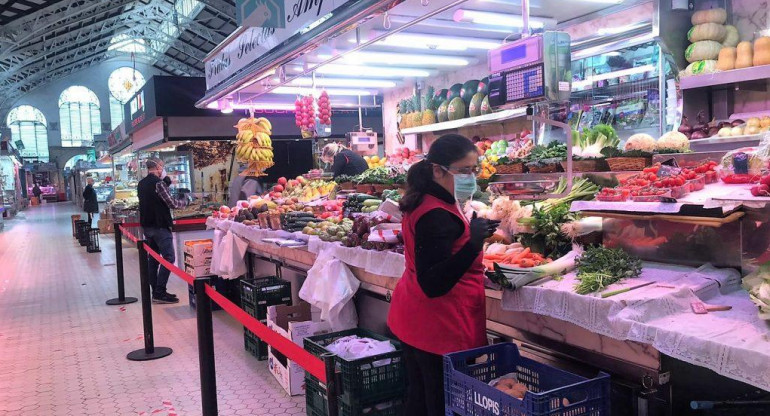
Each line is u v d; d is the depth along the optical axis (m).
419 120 7.04
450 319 2.42
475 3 5.00
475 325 2.48
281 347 2.42
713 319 2.09
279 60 5.37
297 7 4.93
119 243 7.27
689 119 5.01
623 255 2.60
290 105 8.82
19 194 32.50
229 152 11.03
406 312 2.52
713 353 1.86
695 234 2.62
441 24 5.35
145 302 5.06
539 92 3.90
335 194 6.20
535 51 3.90
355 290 3.89
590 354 2.38
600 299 2.23
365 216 4.09
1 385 4.49
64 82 44.00
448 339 2.43
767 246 2.40
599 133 3.82
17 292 8.53
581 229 2.98
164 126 10.45
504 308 2.63
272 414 3.75
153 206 7.12
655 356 2.12
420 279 2.31
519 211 3.24
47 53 28.50
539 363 2.38
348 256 3.88
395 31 4.69
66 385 4.45
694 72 4.82
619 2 5.43
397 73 7.46
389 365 3.28
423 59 6.58
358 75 7.50
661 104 5.41
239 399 4.01
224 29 26.48
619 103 5.85
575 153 3.70
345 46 5.83
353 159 6.67
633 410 2.22
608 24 5.65
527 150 4.98
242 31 6.39
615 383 2.29
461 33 5.75
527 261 2.79
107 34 34.03
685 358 1.93
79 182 35.72
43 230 19.84
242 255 6.18
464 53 6.60
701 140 4.62
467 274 2.47
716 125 4.72
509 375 2.44
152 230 7.15
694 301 2.24
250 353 5.00
